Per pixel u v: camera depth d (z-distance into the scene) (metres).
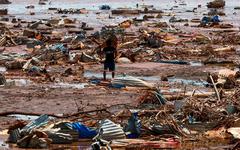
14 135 26.00
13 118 31.16
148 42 69.75
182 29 98.06
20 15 136.50
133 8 161.50
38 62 52.94
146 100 33.38
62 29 96.31
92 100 36.31
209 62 56.12
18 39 72.19
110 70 45.19
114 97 37.38
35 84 43.34
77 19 122.19
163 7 176.25
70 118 29.27
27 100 36.41
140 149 25.19
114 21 117.62
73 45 68.44
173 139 26.48
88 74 49.06
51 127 26.47
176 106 30.77
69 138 26.08
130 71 50.81
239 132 27.09
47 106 34.41
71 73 48.78
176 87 41.69
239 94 34.50
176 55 62.16
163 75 48.25
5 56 56.94
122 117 29.48
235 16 135.38
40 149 25.00
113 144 25.12
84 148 25.09
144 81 41.97
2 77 43.12
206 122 28.80
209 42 75.62
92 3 198.88
